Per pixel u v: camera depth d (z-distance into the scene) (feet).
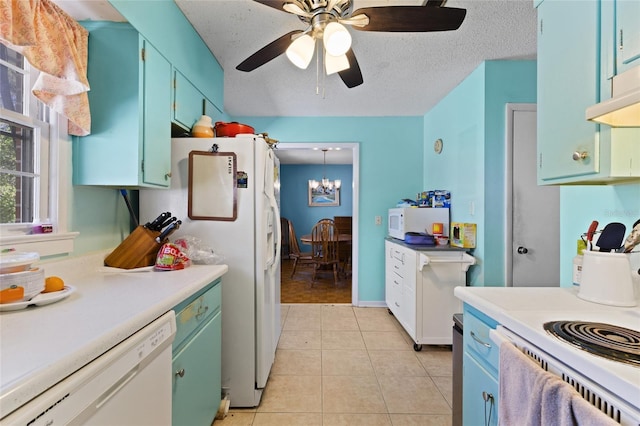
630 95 2.39
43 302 2.93
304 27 6.13
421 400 5.96
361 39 6.58
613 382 1.93
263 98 10.00
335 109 11.12
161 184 4.94
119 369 2.33
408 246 8.53
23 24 3.09
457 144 9.09
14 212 3.68
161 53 4.91
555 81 3.81
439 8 4.08
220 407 5.33
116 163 4.31
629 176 3.13
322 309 11.49
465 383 3.93
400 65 7.79
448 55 7.30
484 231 7.68
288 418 5.41
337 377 6.76
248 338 5.61
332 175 23.65
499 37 6.54
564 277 4.88
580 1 3.40
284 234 22.85
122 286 3.75
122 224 5.39
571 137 3.54
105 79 4.27
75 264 4.27
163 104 4.99
